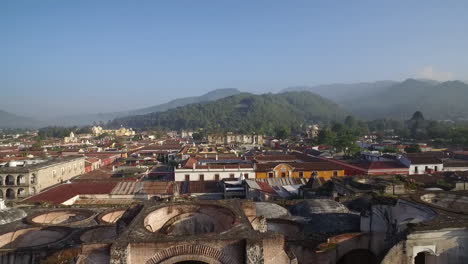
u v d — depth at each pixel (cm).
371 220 2617
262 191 5409
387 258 2003
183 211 2262
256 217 2348
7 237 2667
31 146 16688
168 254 1645
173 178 7825
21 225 2848
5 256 2358
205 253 1667
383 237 2448
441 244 2025
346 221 2827
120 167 9219
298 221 2905
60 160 7831
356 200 3550
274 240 1747
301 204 3409
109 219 3238
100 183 6206
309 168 7706
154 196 5562
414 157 8112
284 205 3703
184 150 12862
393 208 2606
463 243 2033
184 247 1653
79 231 2725
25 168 6481
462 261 2027
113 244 1597
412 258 2002
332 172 7725
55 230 2769
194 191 6022
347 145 11838
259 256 1639
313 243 2392
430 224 2019
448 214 2195
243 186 6119
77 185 6050
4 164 7062
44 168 6850
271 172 7525
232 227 1836
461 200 2652
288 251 1858
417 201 2498
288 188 5597
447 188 4119
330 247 2361
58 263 2047
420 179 5506
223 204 2259
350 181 4253
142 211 2128
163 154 13350
